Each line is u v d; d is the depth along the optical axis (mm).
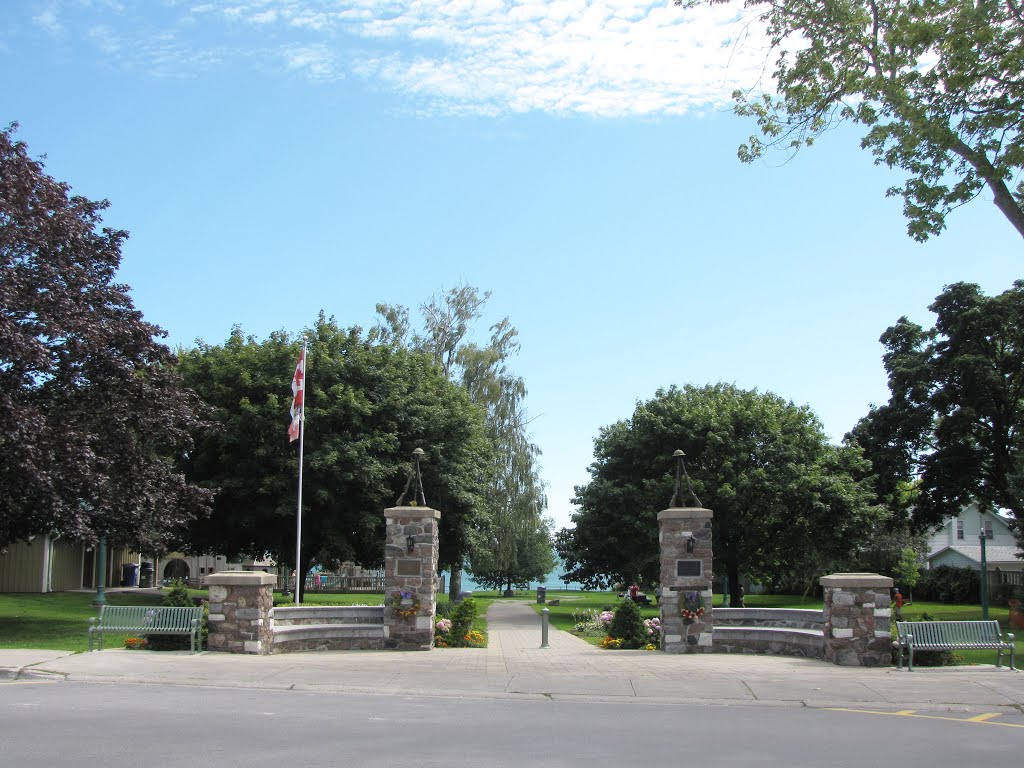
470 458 34219
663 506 34938
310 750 7883
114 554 42594
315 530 32094
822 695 12258
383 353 34250
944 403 38344
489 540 41594
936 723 10234
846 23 15883
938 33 14922
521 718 10094
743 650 18484
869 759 8016
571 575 39000
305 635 18422
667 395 38875
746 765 7641
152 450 29422
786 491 33875
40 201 21125
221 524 32844
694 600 18625
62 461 19531
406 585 19516
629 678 13750
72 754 7473
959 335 38219
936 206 15938
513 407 43125
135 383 21703
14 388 19688
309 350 32719
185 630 16031
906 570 47188
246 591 16516
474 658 16938
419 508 19844
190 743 8078
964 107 15508
